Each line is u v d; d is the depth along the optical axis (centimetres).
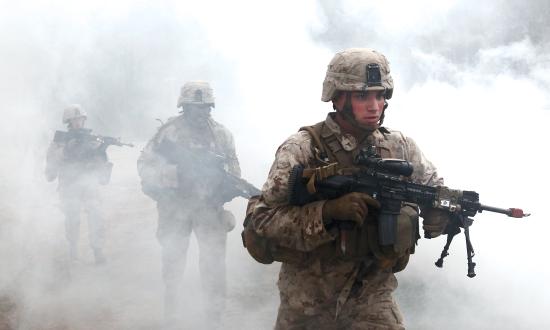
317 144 235
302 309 245
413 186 230
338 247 233
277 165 236
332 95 235
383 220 226
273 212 235
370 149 231
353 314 246
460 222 234
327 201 225
